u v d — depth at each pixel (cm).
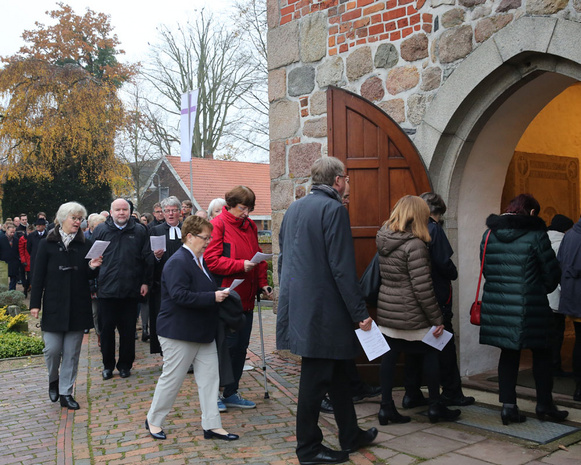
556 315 541
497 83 478
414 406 454
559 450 354
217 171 3095
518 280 384
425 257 389
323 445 354
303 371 341
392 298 402
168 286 381
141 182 2791
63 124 2283
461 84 485
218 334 400
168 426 423
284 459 354
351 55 574
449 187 517
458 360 529
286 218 358
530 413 429
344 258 327
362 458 347
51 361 493
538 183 648
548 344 396
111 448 383
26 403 512
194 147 2438
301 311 332
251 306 473
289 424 422
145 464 352
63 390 486
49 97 2297
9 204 2261
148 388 537
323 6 598
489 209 556
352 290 326
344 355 331
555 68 440
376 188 525
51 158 2256
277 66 645
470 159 521
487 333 397
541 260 380
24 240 1421
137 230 590
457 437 382
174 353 387
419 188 509
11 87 2305
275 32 647
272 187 656
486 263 405
